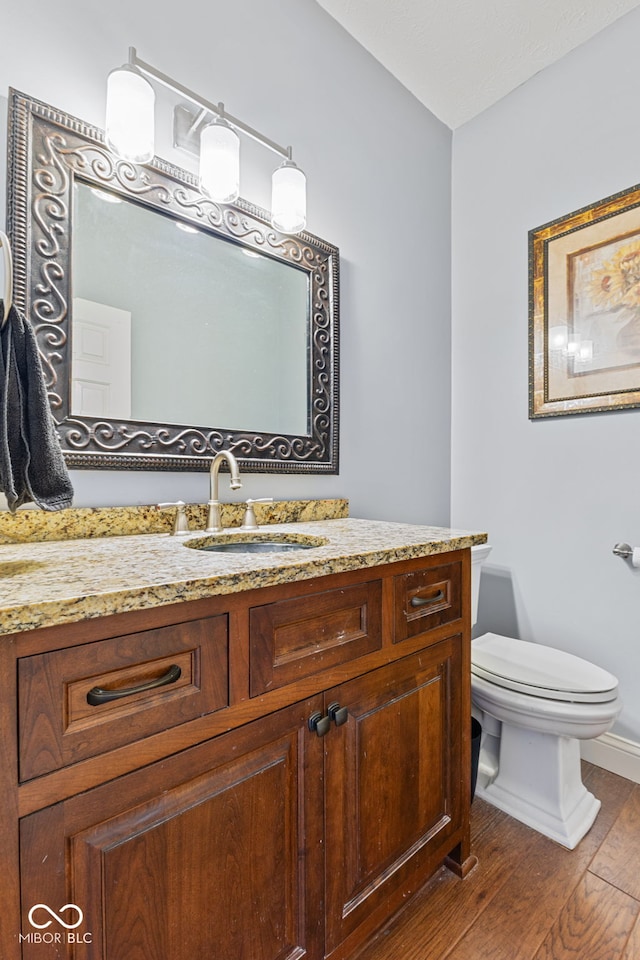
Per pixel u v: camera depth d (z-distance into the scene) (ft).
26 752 1.62
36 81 3.16
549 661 4.74
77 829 1.74
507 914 3.39
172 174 3.82
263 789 2.33
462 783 3.69
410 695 3.19
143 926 1.91
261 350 4.44
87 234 3.38
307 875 2.54
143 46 3.65
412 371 6.17
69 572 2.15
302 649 2.52
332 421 5.01
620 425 5.16
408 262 6.10
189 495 3.94
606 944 3.14
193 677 2.07
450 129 6.79
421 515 6.30
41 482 2.52
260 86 4.44
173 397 3.84
